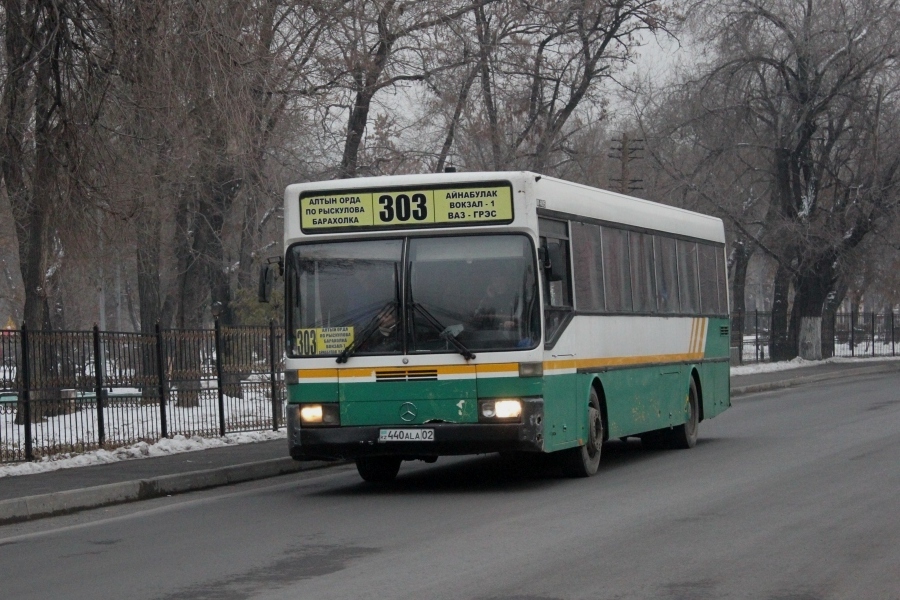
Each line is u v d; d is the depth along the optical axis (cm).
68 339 1964
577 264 1603
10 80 2114
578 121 4716
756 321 5769
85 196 2194
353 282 1479
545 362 1455
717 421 2678
